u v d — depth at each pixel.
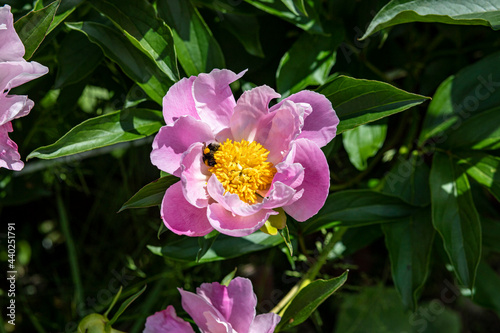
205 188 0.57
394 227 0.68
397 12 0.58
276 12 0.64
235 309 0.59
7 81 0.56
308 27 0.65
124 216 0.86
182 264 0.77
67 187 0.86
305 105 0.55
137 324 0.75
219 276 0.82
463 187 0.66
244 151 0.57
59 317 0.85
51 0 0.60
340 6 0.69
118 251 0.87
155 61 0.59
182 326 0.61
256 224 0.55
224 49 0.71
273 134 0.57
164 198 0.55
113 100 0.72
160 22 0.60
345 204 0.65
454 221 0.66
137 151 0.81
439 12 0.58
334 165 0.82
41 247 0.88
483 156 0.67
